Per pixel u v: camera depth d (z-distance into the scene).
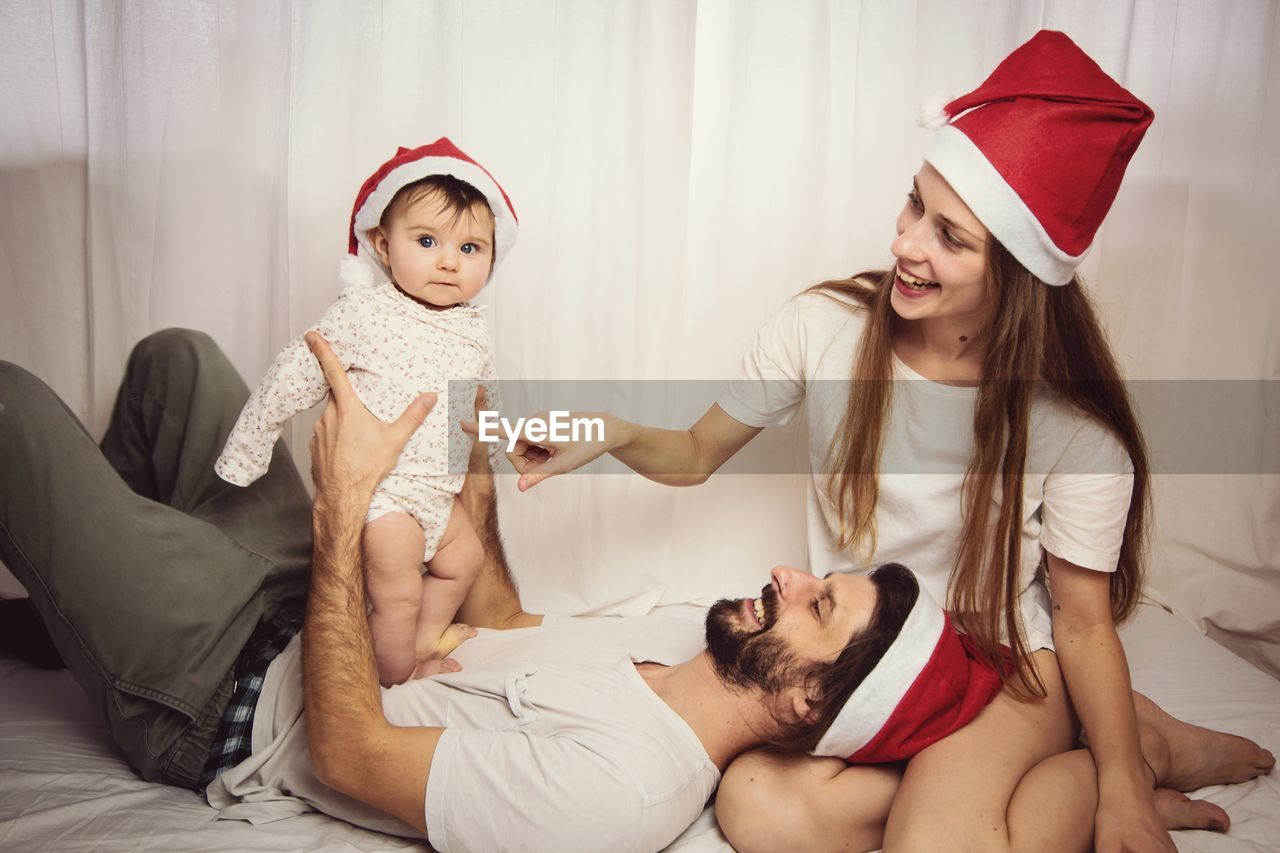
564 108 1.58
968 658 1.19
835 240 1.61
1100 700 1.13
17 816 1.02
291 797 1.13
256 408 1.20
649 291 1.60
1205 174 1.62
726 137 1.58
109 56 1.54
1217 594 1.66
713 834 1.11
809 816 1.06
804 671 1.08
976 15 1.53
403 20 1.57
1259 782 1.20
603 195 1.60
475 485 1.41
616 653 1.26
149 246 1.59
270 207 1.58
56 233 1.61
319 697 1.04
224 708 1.16
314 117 1.58
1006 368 1.17
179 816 1.08
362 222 1.26
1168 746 1.17
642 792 1.00
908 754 1.08
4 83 1.55
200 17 1.53
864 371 1.28
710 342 1.65
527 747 1.03
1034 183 1.08
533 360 1.65
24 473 1.11
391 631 1.24
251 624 1.19
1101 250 1.64
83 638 1.11
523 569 1.64
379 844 1.07
